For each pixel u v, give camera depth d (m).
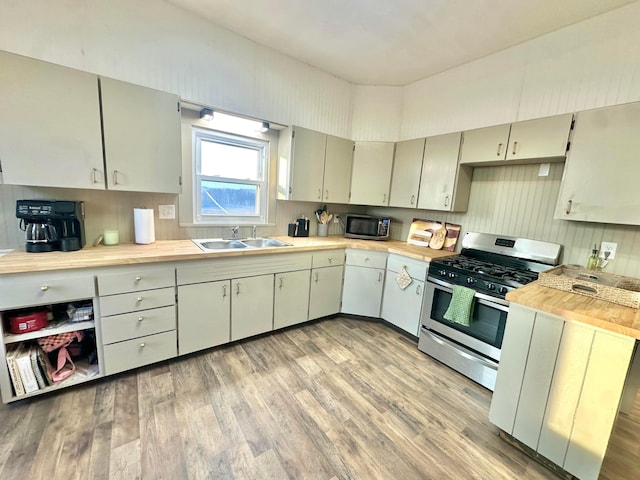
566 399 1.33
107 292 1.73
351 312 3.03
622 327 1.14
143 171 1.97
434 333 2.37
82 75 1.69
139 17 2.03
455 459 1.45
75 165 1.73
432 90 2.96
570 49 2.03
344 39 2.41
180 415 1.61
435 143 2.70
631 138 1.63
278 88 2.76
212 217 2.65
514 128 2.14
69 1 1.80
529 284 1.70
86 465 1.29
